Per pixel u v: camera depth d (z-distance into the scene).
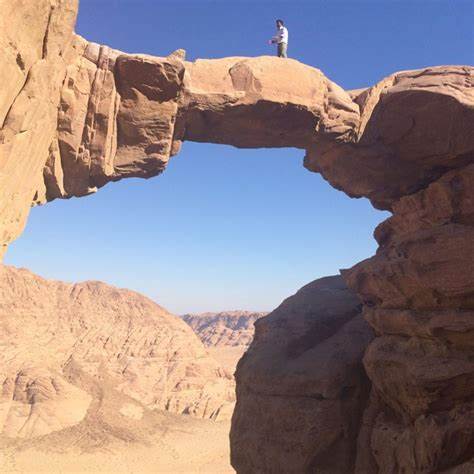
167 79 12.97
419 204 16.05
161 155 13.84
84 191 13.66
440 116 14.82
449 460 13.77
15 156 9.54
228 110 14.20
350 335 18.89
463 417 13.81
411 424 15.20
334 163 16.89
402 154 16.08
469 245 13.85
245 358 20.61
